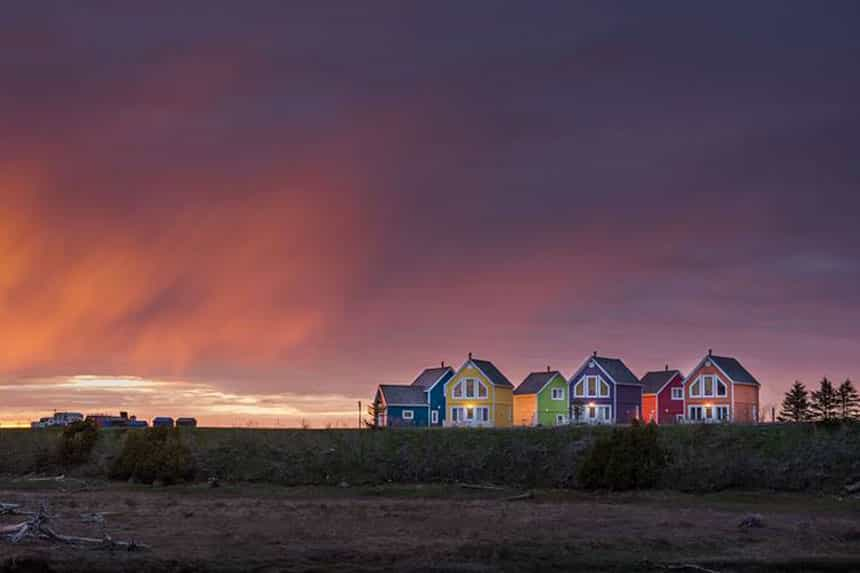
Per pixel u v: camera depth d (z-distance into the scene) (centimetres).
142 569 3744
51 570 3678
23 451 7612
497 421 11731
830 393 7744
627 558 4072
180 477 6981
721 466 6531
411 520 5141
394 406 11700
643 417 11562
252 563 3894
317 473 7081
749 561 4028
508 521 5116
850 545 4409
